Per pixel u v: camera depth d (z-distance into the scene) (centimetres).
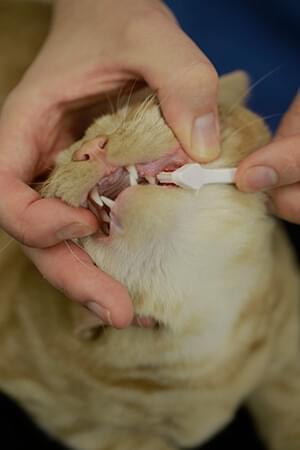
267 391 48
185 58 35
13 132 37
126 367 41
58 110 38
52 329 42
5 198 33
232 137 37
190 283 37
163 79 35
